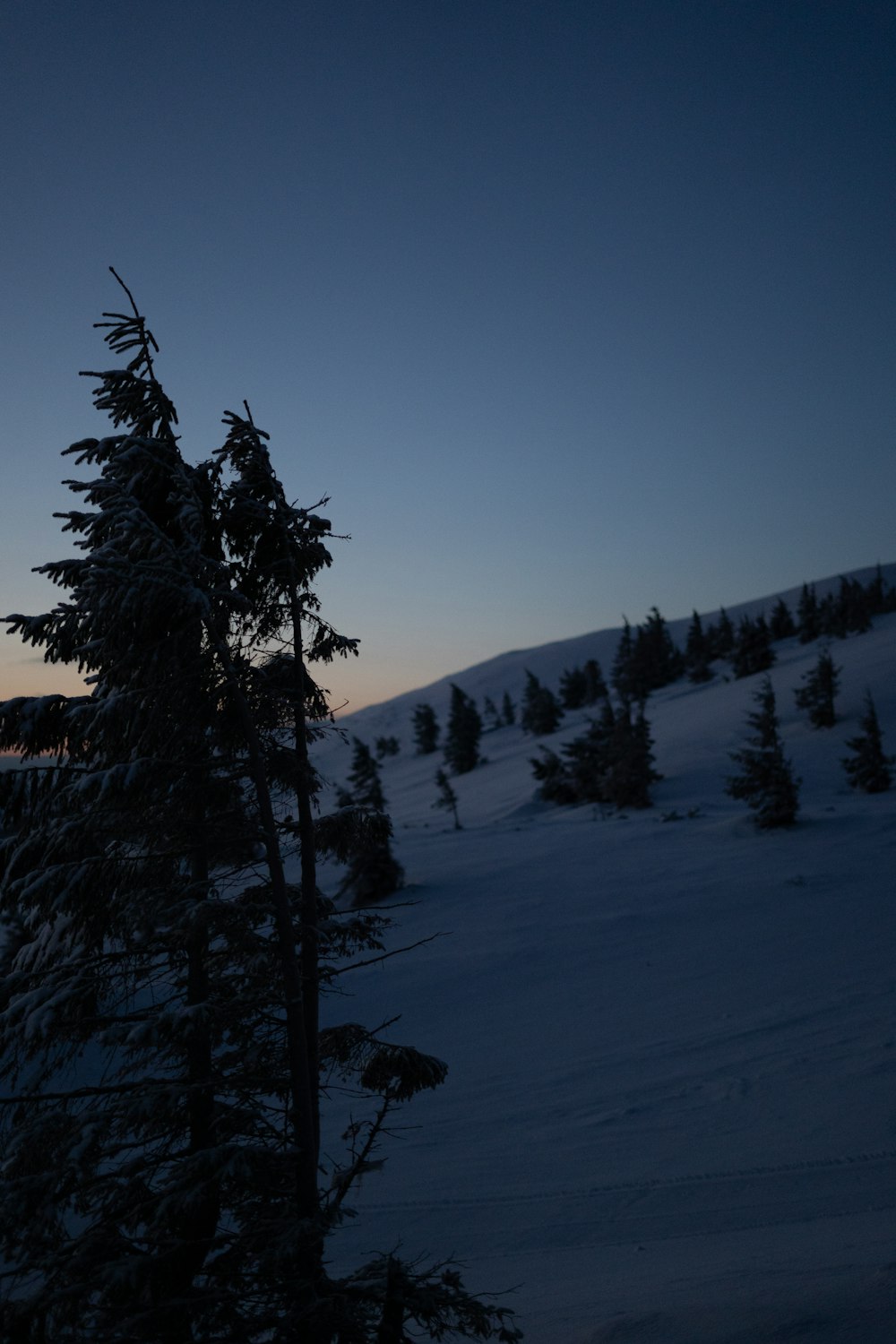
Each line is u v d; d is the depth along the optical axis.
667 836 52.19
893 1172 14.15
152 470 6.96
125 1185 6.00
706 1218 13.23
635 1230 13.07
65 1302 5.30
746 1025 23.03
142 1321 5.39
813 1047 20.92
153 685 6.43
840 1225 12.00
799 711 95.38
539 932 35.41
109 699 6.22
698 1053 21.52
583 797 79.88
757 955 29.16
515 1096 20.05
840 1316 7.12
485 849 56.00
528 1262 12.16
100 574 5.93
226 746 7.24
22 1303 5.10
